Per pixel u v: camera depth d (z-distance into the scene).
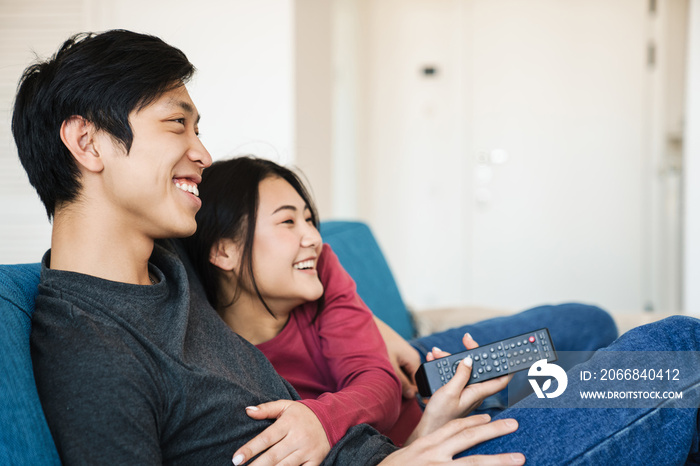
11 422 0.77
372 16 5.33
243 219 1.20
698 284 3.92
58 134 0.94
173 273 1.05
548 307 1.78
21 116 0.96
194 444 0.91
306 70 3.68
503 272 5.20
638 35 4.90
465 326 1.71
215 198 1.21
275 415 0.99
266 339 1.26
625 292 4.98
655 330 1.00
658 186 4.90
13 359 0.81
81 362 0.84
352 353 1.25
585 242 5.04
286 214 1.21
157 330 0.95
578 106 5.02
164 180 0.96
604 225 5.00
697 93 3.92
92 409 0.82
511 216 5.17
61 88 0.93
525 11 5.09
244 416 0.96
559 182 5.07
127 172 0.94
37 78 0.96
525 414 0.95
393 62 5.34
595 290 5.03
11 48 3.40
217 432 0.93
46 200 0.99
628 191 4.96
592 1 4.96
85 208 0.96
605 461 0.89
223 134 3.54
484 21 5.16
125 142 0.94
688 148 3.94
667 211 4.88
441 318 2.21
